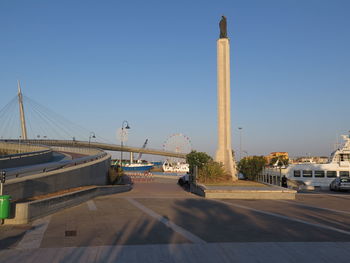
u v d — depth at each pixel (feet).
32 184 47.96
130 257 24.49
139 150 442.09
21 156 101.60
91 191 64.34
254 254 25.70
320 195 79.10
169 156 433.07
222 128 110.63
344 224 38.68
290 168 132.05
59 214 44.57
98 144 418.31
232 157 110.93
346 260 24.48
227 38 113.70
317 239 30.66
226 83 111.65
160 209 50.14
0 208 34.96
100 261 23.48
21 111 288.92
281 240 30.17
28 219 37.63
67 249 26.43
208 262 23.66
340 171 128.57
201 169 94.79
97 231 33.45
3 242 28.68
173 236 31.35
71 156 163.73
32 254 25.03
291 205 57.67
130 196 72.95
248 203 60.39
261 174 130.41
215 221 40.11
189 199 66.49
